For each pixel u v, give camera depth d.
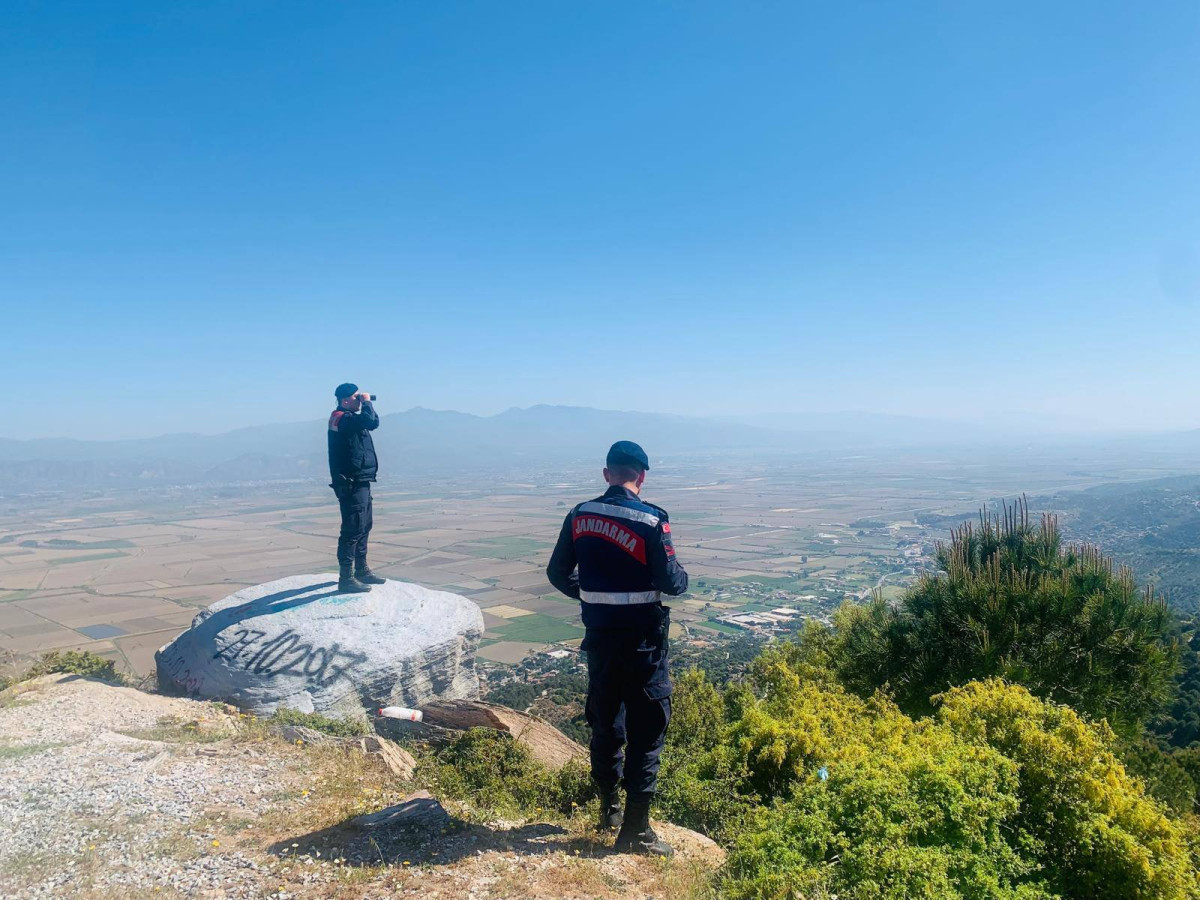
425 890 3.78
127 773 5.76
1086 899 4.36
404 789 5.77
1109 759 4.96
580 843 4.61
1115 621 8.28
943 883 3.79
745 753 6.89
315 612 10.77
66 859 4.18
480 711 9.54
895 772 4.65
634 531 4.37
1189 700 13.79
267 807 5.07
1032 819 4.69
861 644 10.21
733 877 4.28
